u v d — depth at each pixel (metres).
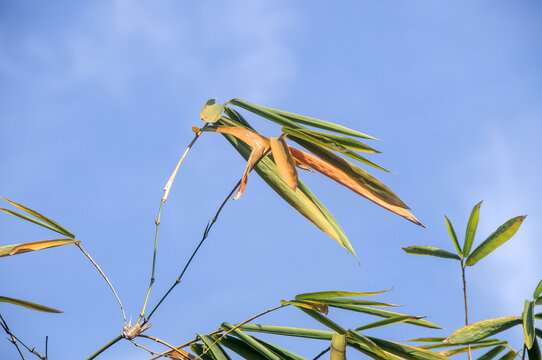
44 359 3.77
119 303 3.80
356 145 3.79
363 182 3.79
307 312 3.83
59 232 3.83
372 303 3.79
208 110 3.83
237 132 3.83
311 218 3.81
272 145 3.75
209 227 3.80
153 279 3.81
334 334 3.79
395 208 3.77
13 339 3.76
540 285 3.77
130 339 3.79
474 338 3.75
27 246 3.81
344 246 3.78
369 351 3.81
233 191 3.81
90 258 3.82
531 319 3.73
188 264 3.80
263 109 3.84
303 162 3.83
